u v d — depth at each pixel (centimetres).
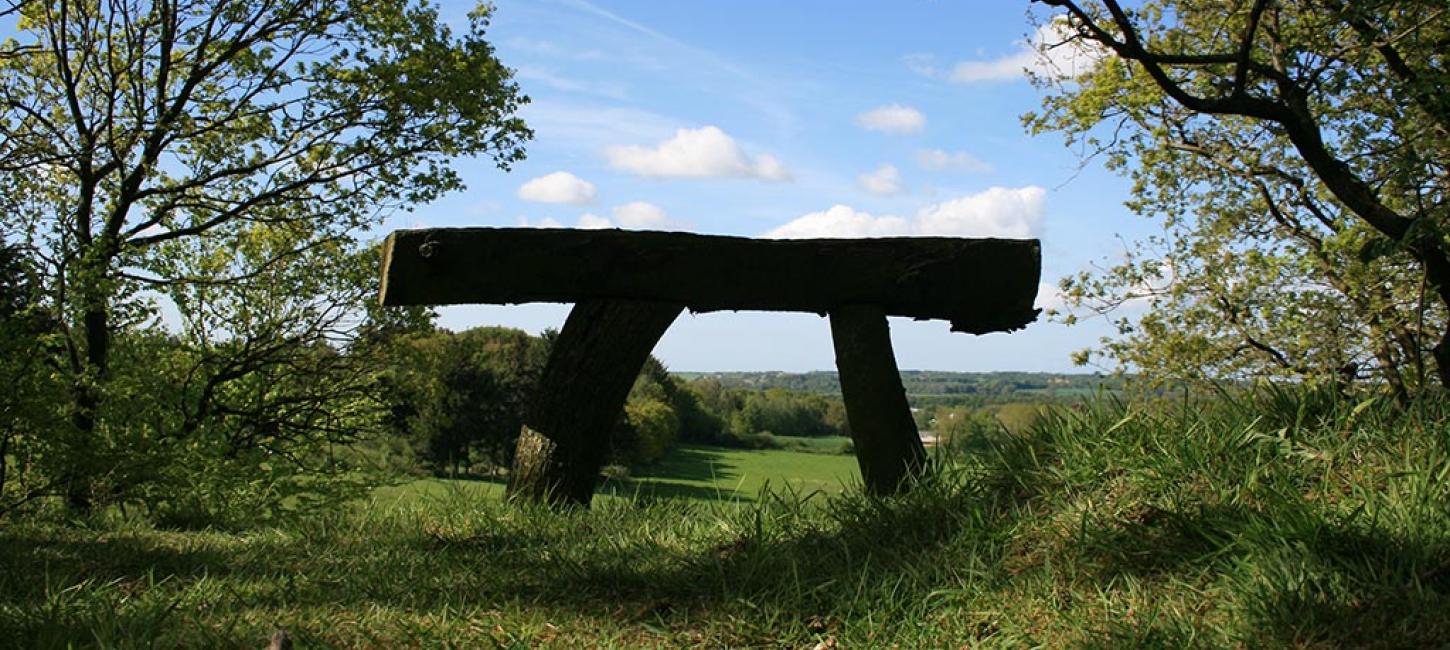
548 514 541
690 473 2478
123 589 378
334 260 1161
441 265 545
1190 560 325
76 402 785
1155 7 1159
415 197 1173
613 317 582
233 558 446
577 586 387
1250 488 352
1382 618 270
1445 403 397
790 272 586
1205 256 1323
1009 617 314
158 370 1012
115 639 295
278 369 1168
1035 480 416
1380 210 878
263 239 1184
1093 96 1184
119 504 684
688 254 575
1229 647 271
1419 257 923
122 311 909
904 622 320
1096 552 344
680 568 402
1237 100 855
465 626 332
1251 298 1297
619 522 520
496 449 2622
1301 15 938
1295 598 282
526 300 575
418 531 516
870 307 598
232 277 1152
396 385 1227
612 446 2450
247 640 306
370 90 1145
